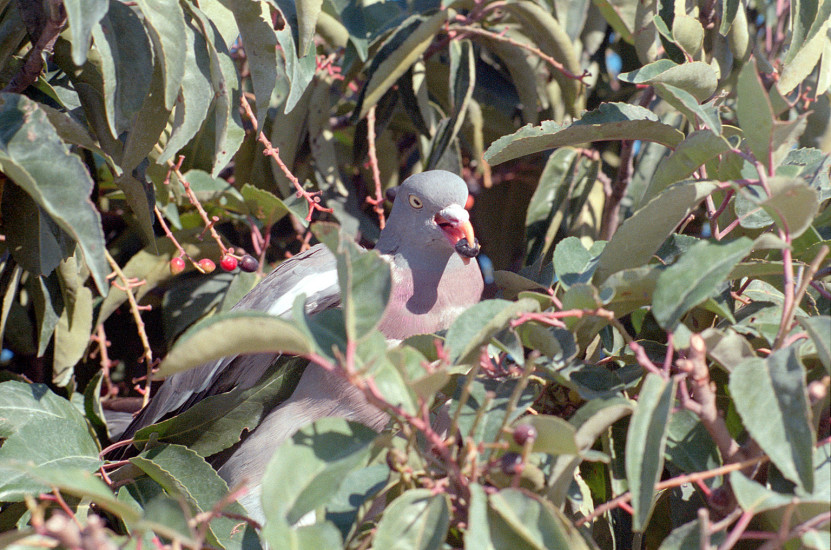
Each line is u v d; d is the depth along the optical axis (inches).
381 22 281.3
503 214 318.0
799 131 188.2
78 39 151.7
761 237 137.1
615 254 162.7
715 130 157.6
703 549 119.6
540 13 260.4
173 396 254.5
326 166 280.1
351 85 303.3
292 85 205.3
